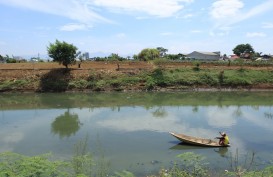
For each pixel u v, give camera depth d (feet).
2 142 66.90
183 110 106.32
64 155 57.93
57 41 161.68
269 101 128.47
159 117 94.53
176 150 61.52
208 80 166.40
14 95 140.56
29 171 32.01
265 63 190.70
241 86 165.89
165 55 279.08
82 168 40.06
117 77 163.02
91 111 103.14
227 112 103.55
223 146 64.23
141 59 247.91
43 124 84.07
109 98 132.77
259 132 77.66
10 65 178.40
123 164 52.90
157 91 157.38
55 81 155.53
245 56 339.98
